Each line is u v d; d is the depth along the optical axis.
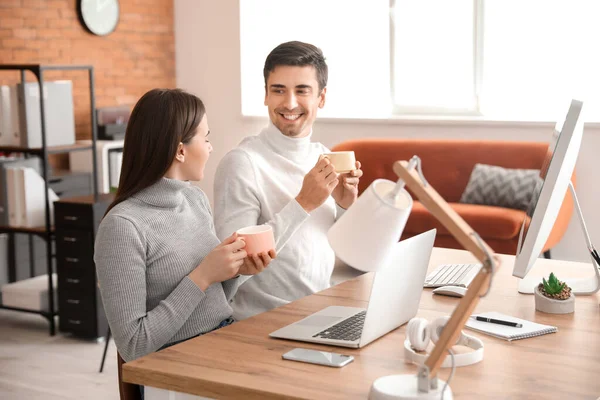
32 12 5.98
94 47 6.53
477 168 5.57
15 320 4.98
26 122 4.67
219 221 2.41
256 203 2.44
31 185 4.72
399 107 6.63
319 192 2.24
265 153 2.52
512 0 6.07
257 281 2.45
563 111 2.13
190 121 2.02
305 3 6.88
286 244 2.46
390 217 1.48
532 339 1.86
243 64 7.15
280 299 2.46
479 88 6.28
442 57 6.43
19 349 4.41
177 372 1.63
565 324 1.99
